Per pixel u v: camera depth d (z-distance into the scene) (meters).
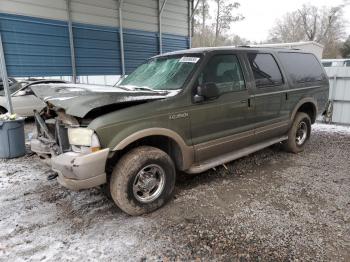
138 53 9.34
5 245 2.63
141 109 3.00
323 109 5.89
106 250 2.54
